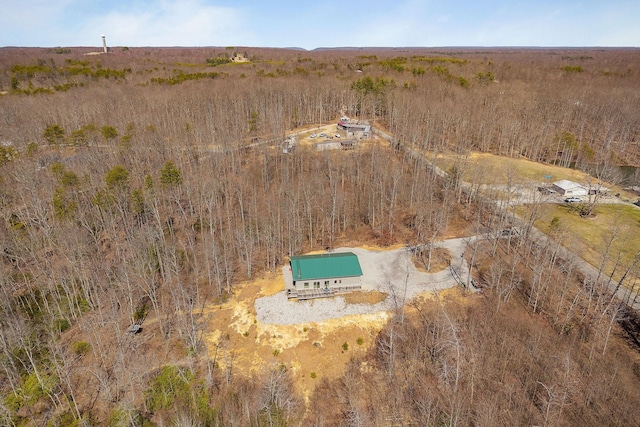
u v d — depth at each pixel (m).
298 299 51.00
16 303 48.22
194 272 55.41
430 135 93.38
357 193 76.81
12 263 55.56
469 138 102.19
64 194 61.09
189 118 102.12
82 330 47.66
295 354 44.91
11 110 99.19
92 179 70.12
